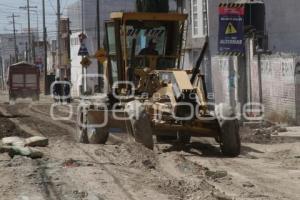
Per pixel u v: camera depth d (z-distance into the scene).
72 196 9.74
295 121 23.61
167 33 18.27
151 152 14.81
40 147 15.58
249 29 26.80
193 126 16.03
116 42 18.05
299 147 17.14
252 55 26.45
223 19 23.77
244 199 10.16
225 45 23.81
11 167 12.35
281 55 24.48
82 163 12.92
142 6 18.53
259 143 18.62
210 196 9.91
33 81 53.56
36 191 10.12
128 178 11.30
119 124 17.02
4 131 22.19
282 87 24.42
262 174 12.95
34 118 29.55
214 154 16.33
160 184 10.80
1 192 10.09
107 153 14.55
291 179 12.32
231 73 27.14
